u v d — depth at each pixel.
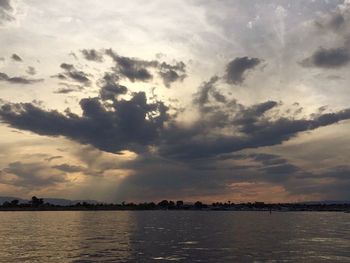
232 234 130.88
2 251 84.12
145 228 165.88
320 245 94.44
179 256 76.00
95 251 84.12
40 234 131.25
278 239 111.12
